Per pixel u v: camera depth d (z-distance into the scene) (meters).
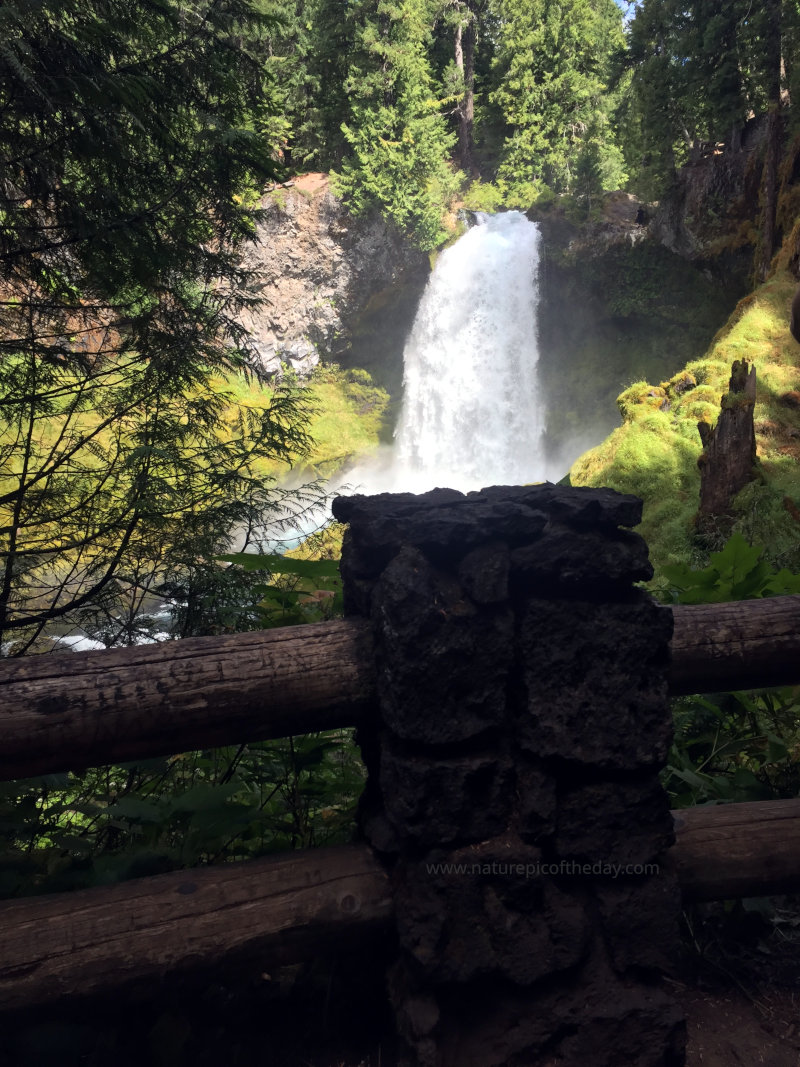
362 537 1.83
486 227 30.28
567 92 32.16
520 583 1.74
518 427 29.88
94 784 2.45
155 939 1.61
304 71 30.16
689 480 14.68
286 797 2.31
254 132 3.09
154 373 3.04
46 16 2.44
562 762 1.70
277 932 1.68
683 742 2.59
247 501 2.98
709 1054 1.79
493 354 29.73
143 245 2.88
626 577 1.71
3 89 2.47
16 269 2.86
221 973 1.66
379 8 28.72
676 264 26.27
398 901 1.71
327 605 2.51
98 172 2.91
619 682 1.71
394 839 1.73
